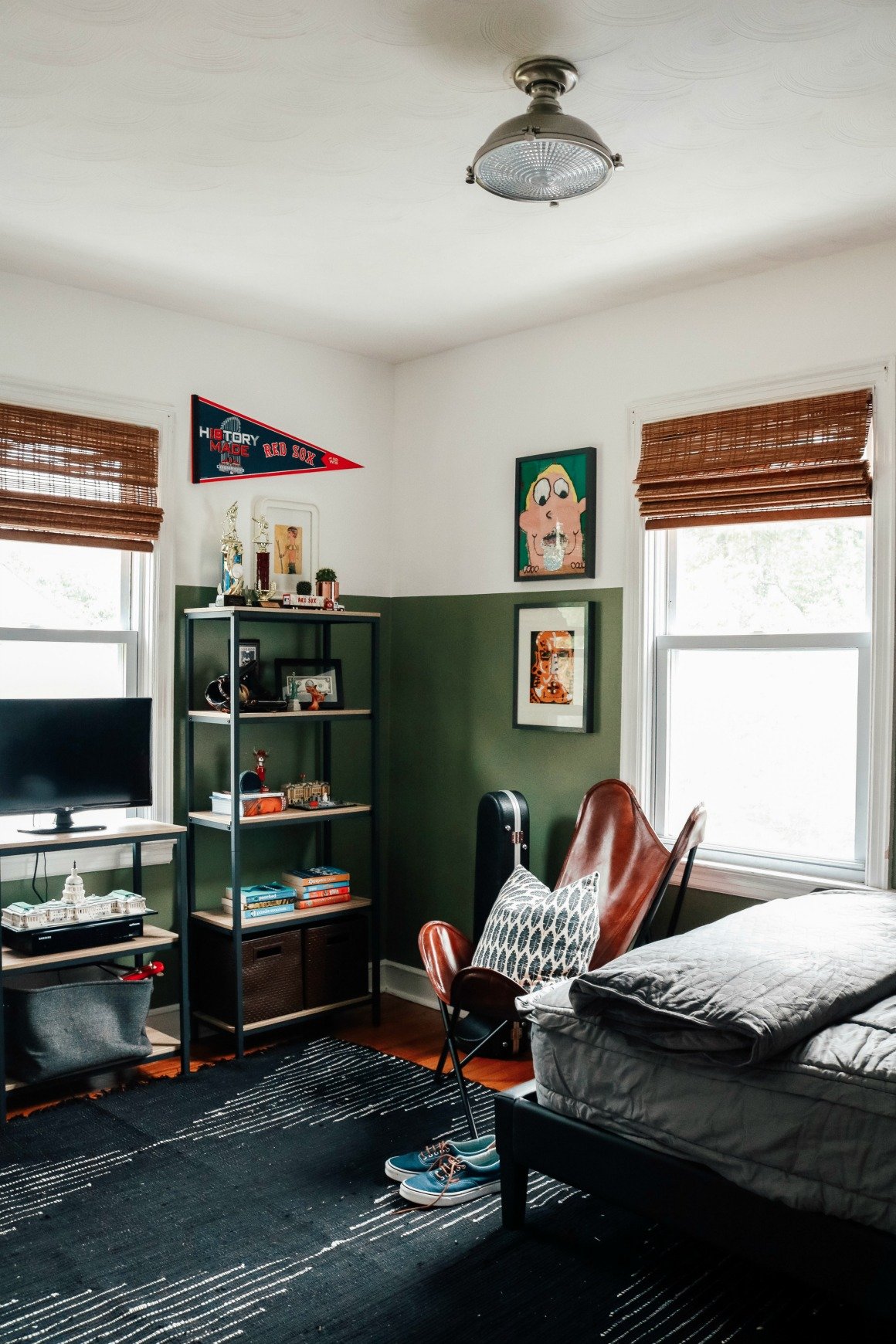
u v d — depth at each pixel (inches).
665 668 155.0
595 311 159.6
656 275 143.7
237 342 167.2
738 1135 83.7
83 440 149.9
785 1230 81.0
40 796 139.2
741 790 148.3
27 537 144.2
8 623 146.7
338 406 180.9
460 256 137.3
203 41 87.0
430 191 117.3
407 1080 141.9
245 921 153.5
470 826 176.4
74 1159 117.1
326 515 179.2
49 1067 131.7
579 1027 95.6
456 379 179.5
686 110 98.6
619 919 138.3
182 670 160.7
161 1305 90.0
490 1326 87.4
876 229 127.5
